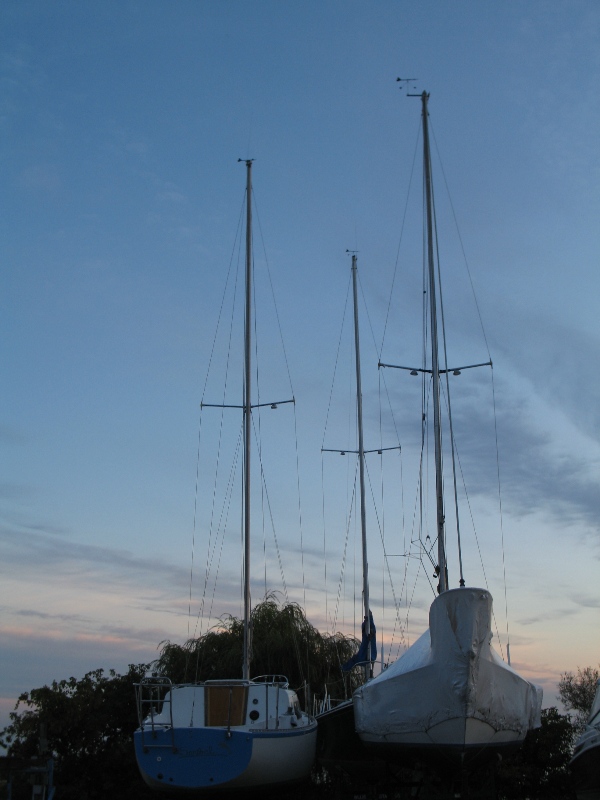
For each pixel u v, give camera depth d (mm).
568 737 27344
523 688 18312
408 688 18000
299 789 25750
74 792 25766
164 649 33750
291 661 33375
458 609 17406
